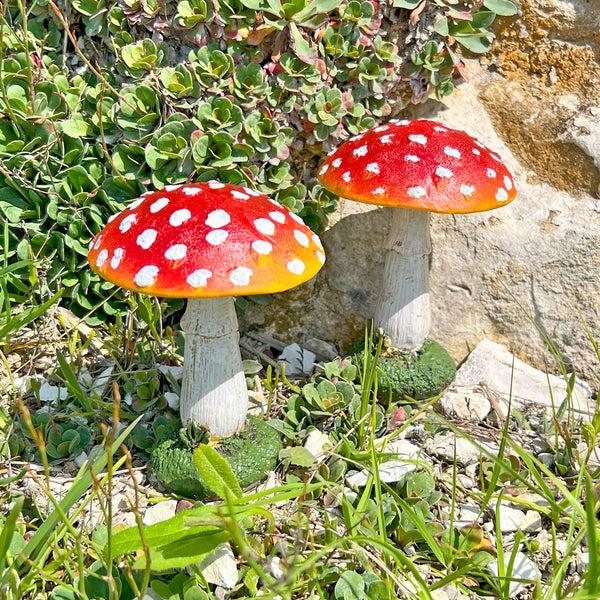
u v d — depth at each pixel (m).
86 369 0.77
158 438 0.70
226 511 0.61
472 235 0.79
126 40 0.77
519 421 0.75
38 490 0.68
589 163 0.78
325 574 0.63
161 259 0.62
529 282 0.79
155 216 0.63
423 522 0.66
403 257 0.74
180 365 0.78
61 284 0.78
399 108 0.80
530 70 0.80
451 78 0.81
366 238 0.80
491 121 0.80
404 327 0.75
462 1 0.77
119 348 0.77
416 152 0.69
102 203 0.78
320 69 0.77
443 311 0.80
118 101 0.77
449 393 0.76
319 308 0.81
